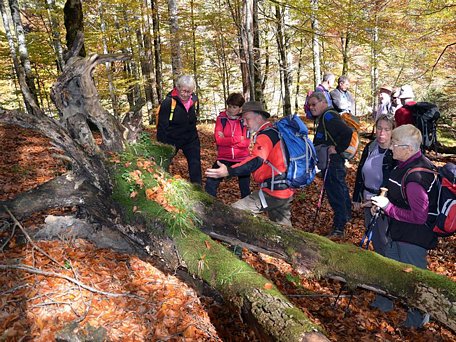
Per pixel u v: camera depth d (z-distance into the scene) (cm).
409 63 1656
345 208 530
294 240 339
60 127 342
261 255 461
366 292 419
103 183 355
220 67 2072
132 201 348
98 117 368
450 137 1309
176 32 1429
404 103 697
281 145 374
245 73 912
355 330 352
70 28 1038
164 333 297
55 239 386
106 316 301
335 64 2094
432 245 321
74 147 346
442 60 1382
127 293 328
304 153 378
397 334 350
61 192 353
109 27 1591
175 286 353
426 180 297
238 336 315
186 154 548
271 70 1930
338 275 321
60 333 261
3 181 587
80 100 363
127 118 411
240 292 289
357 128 528
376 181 373
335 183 521
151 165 369
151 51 1916
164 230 336
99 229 394
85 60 357
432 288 285
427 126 674
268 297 276
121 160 362
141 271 365
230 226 356
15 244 375
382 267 309
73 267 348
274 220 404
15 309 290
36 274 332
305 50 1952
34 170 658
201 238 334
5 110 326
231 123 511
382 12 1023
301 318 253
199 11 1720
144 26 1677
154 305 324
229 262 314
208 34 1962
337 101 764
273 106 2662
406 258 327
